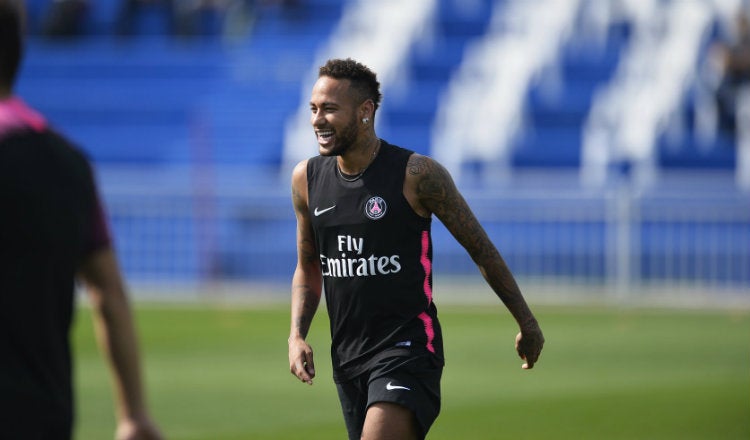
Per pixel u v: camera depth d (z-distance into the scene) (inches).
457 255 2282.2
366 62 2930.6
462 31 3016.7
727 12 2834.6
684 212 2123.5
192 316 1920.5
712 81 2682.1
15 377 395.5
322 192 644.1
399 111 2800.2
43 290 402.3
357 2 3127.5
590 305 2054.6
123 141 2898.6
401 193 628.4
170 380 1290.6
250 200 2374.5
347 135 630.5
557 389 1219.9
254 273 2372.0
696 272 2123.5
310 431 1007.6
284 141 2807.6
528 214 2199.8
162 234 2361.0
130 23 3245.6
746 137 2571.4
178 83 3024.1
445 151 2672.2
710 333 1683.1
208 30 3211.1
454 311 1979.6
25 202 398.3
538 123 2748.5
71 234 408.8
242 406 1133.1
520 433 992.9
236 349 1536.7
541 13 2967.5
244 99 2940.5
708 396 1168.2
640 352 1493.6
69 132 2962.6
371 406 611.8
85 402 1154.0
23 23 409.1
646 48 2832.2
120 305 421.7
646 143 2578.7
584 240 2166.6
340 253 637.3
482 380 1283.2
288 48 3053.6
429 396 625.6
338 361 647.8
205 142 2819.9
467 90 2815.0
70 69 3115.2
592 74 2817.4
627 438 968.3
